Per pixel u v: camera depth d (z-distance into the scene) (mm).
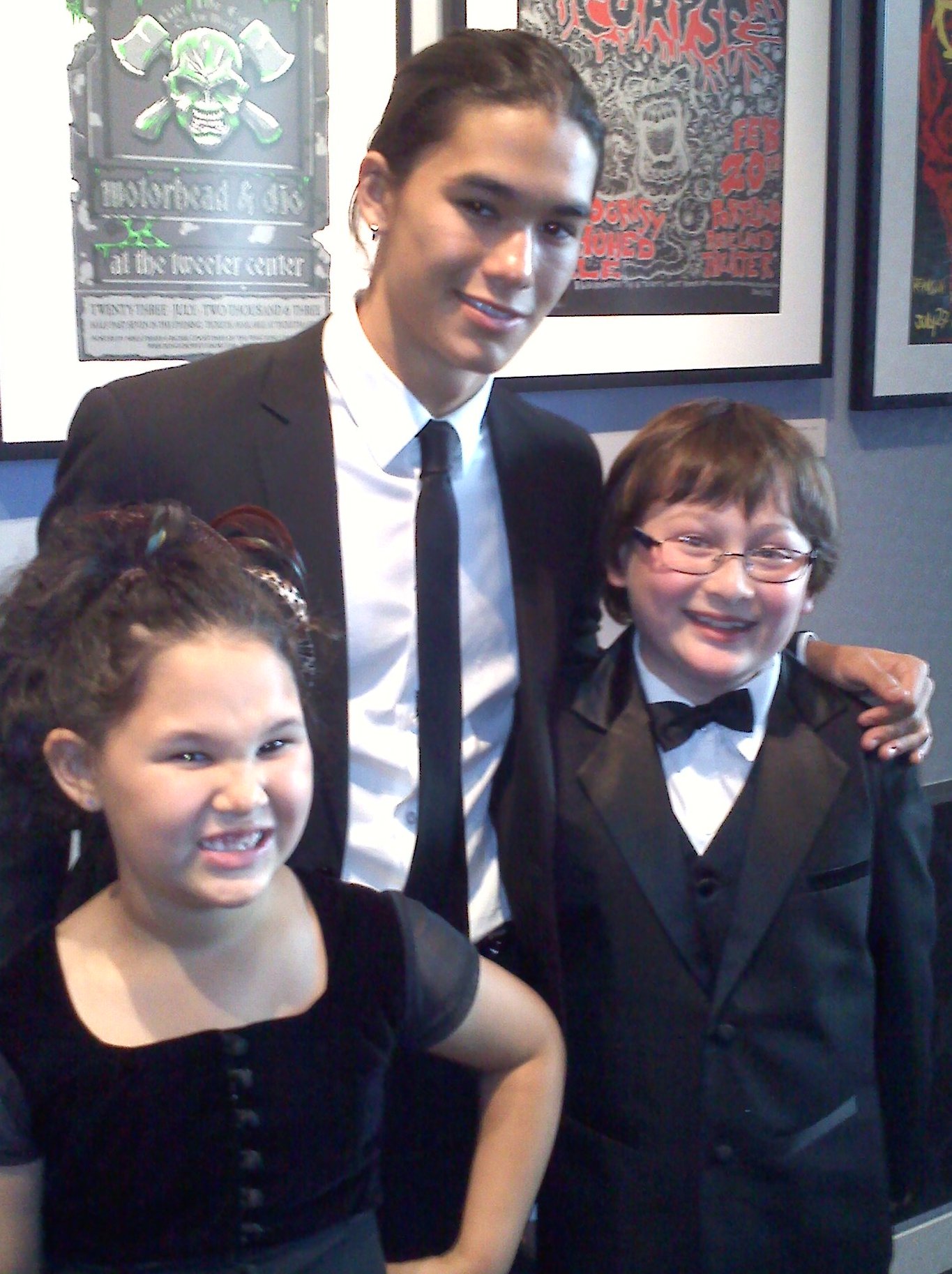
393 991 946
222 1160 864
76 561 922
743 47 1853
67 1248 871
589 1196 1166
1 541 1526
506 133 1003
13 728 915
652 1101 1137
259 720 853
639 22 1761
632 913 1155
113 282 1499
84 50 1430
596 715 1227
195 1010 886
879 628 2230
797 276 1975
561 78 1031
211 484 1095
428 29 1638
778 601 1147
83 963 892
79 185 1457
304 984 926
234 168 1541
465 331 1062
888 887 1221
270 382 1139
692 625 1161
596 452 1333
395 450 1138
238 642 867
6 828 987
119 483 1087
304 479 1110
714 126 1854
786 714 1229
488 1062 1014
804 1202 1147
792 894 1156
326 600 1101
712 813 1193
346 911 970
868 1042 1200
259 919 919
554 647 1224
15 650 914
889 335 2068
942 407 2207
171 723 835
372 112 1614
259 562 1023
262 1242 875
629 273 1831
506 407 1269
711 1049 1133
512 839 1192
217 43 1499
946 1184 1790
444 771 1141
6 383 1461
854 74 1973
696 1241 1121
